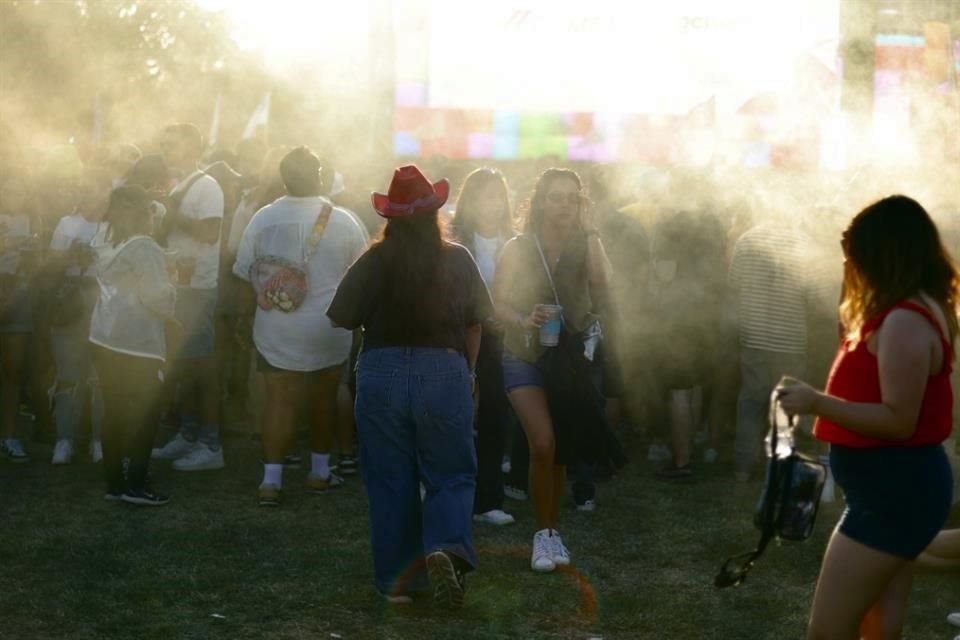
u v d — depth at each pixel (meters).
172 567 6.40
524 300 6.32
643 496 8.36
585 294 6.36
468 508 5.70
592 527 7.49
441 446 5.68
